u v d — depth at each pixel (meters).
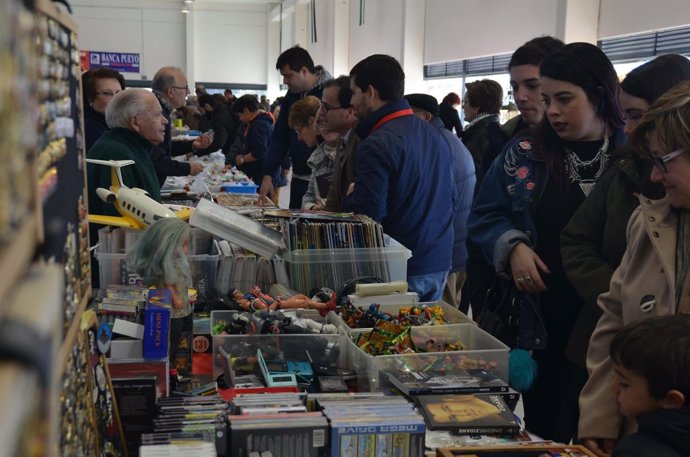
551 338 2.12
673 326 1.31
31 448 0.36
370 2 14.45
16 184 0.41
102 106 3.47
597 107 2.03
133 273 1.93
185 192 4.13
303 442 1.25
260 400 1.41
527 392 2.18
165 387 1.43
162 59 22.58
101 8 21.89
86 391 0.98
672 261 1.47
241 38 23.30
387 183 2.65
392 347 1.75
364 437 1.26
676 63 1.88
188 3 21.98
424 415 1.46
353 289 2.19
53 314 0.41
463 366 1.69
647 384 1.31
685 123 1.34
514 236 2.07
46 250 0.58
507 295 2.12
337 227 2.31
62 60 0.77
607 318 1.68
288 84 5.08
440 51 11.52
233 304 2.07
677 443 1.26
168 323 1.44
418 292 2.78
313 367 1.73
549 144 2.11
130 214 2.15
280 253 2.25
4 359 0.36
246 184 5.44
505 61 9.34
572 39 7.43
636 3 6.77
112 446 1.17
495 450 1.32
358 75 2.81
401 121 2.76
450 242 2.91
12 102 0.38
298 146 5.10
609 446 1.65
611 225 1.80
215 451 1.14
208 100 9.81
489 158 2.82
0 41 0.37
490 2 9.59
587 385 1.70
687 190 1.39
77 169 0.91
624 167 1.78
